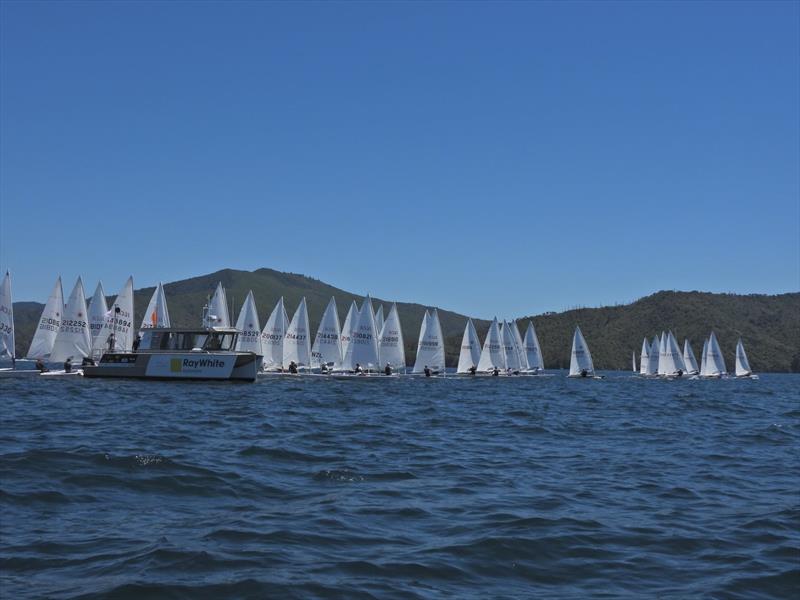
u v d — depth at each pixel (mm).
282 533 13641
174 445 24828
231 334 67438
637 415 45688
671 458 25125
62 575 11023
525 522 15023
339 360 83875
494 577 11578
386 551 12711
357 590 10641
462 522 14984
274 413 39312
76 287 71688
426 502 16891
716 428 36750
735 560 12641
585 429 35562
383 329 86750
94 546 12547
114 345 72750
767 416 46312
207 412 38719
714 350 126375
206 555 11984
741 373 128000
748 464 23859
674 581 11539
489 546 13133
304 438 28156
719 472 22109
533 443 29266
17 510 14984
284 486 18312
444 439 29781
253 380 65938
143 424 31719
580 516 15734
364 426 33656
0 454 20688
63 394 50062
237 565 11586
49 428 29219
